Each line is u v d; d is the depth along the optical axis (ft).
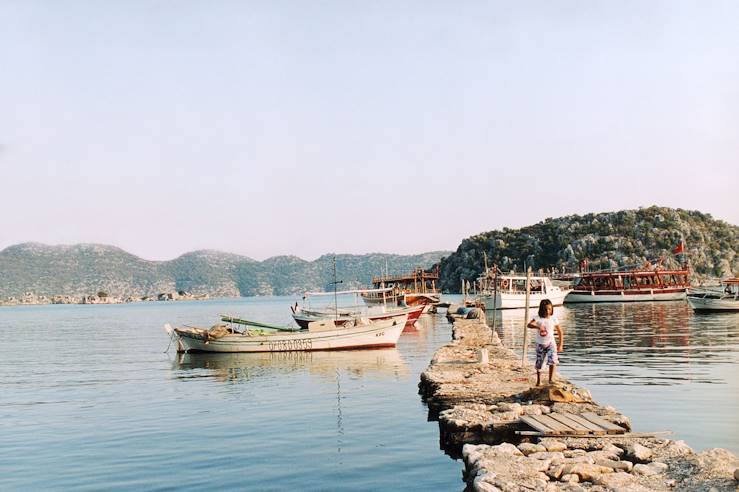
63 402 81.30
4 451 54.75
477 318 196.34
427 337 170.60
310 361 118.93
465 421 46.88
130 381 99.86
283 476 44.09
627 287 409.49
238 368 111.75
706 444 48.98
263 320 334.03
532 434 42.55
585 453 38.29
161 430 61.11
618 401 66.64
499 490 31.63
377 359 119.34
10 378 108.58
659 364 97.19
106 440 57.62
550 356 54.90
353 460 47.26
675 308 296.10
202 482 43.60
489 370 73.51
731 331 161.99
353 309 207.72
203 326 307.58
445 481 41.70
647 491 30.25
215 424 62.85
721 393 70.38
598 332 165.89
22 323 379.35
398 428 57.11
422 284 401.70
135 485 43.60
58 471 47.96
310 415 65.31
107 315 516.73
